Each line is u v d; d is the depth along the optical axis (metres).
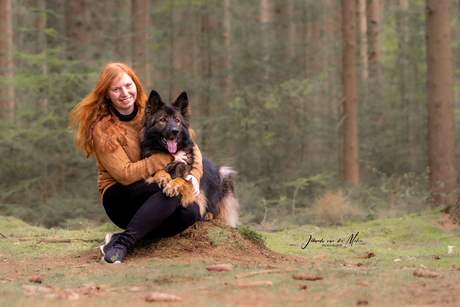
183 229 4.04
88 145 3.91
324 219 7.18
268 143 11.23
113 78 3.87
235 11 12.78
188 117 4.54
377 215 7.48
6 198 10.30
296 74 12.56
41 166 10.55
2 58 11.12
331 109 14.41
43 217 9.03
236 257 3.75
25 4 14.30
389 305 2.11
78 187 10.54
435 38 9.43
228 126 11.69
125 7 15.51
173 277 2.86
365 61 15.89
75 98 9.58
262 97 11.13
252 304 2.15
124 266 3.37
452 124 9.41
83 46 10.49
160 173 3.90
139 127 4.16
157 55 13.01
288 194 10.98
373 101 14.47
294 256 4.10
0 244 4.71
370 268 3.52
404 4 16.77
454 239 4.96
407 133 14.21
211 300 2.20
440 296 2.27
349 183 10.43
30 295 2.40
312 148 13.08
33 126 9.79
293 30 14.53
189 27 12.68
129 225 3.72
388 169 13.59
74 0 11.18
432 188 9.36
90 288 2.62
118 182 3.97
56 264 3.66
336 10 14.78
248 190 10.04
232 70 12.38
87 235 5.46
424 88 14.39
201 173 4.25
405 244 5.09
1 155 10.23
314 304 2.13
